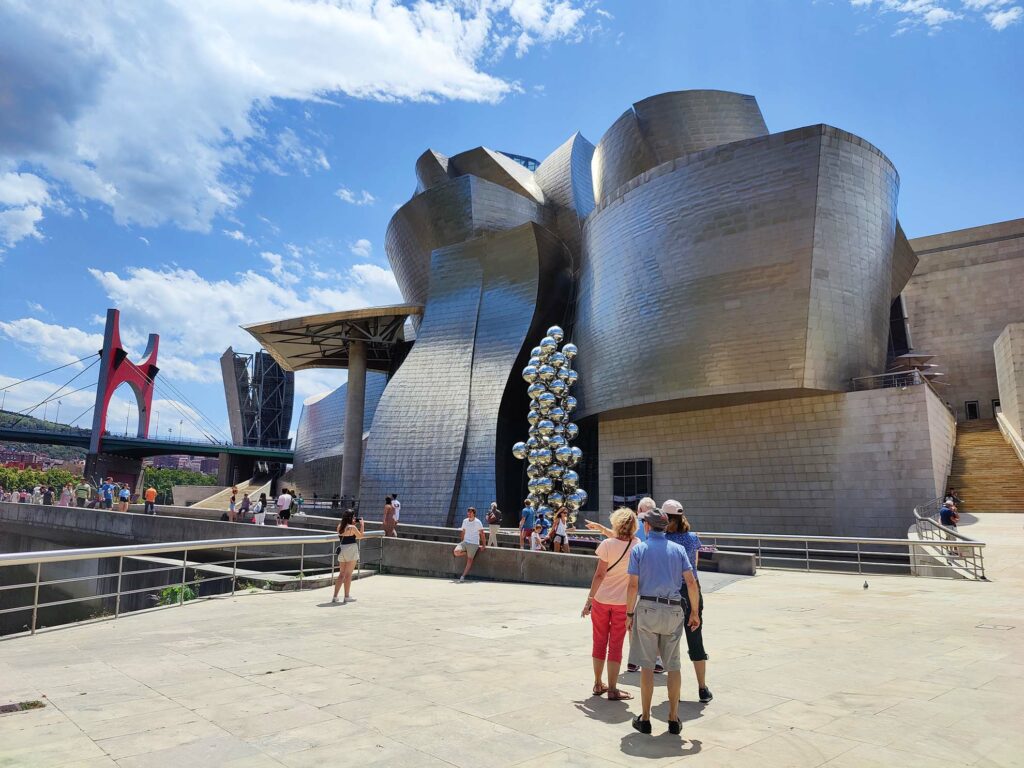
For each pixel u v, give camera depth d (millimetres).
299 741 4086
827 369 27234
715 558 16266
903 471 25875
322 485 63406
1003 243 42375
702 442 31562
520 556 15094
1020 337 28016
